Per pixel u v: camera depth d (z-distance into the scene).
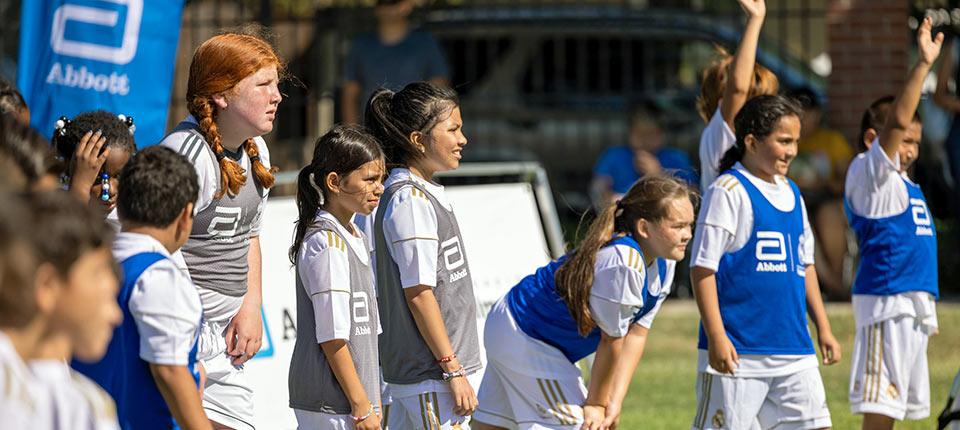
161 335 13.48
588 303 17.80
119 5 24.39
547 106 51.00
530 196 29.17
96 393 10.34
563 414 18.50
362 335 17.42
